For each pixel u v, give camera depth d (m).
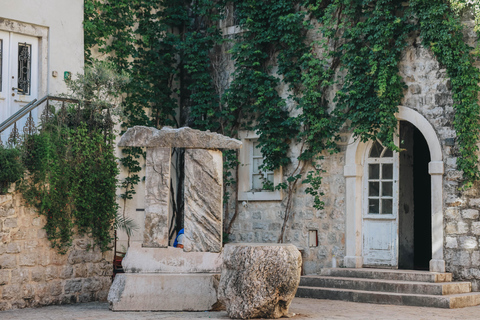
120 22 12.67
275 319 7.49
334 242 11.95
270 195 12.82
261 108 12.86
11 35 11.03
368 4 11.65
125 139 8.79
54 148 9.23
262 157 13.19
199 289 8.33
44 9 11.36
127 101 12.95
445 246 10.64
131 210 13.02
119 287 8.40
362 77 11.51
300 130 12.52
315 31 12.48
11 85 10.99
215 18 13.54
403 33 11.14
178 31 14.20
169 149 8.76
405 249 12.17
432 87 10.99
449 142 10.75
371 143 11.77
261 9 12.92
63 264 9.51
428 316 8.35
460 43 10.55
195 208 8.68
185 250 8.61
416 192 13.16
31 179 9.04
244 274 7.40
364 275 10.93
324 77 12.12
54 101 10.72
